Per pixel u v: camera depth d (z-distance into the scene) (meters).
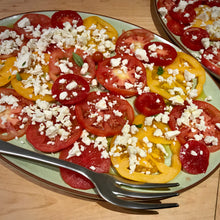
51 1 0.60
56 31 0.52
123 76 0.50
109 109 0.47
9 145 0.42
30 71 0.48
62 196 0.43
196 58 0.56
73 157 0.43
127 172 0.43
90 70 0.50
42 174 0.42
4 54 0.50
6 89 0.47
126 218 0.43
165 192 0.42
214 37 0.58
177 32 0.58
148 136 0.46
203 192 0.45
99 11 0.60
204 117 0.48
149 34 0.55
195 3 0.63
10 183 0.43
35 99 0.47
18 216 0.41
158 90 0.50
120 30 0.55
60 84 0.47
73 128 0.45
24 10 0.58
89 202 0.43
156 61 0.52
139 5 0.62
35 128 0.44
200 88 0.51
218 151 0.46
